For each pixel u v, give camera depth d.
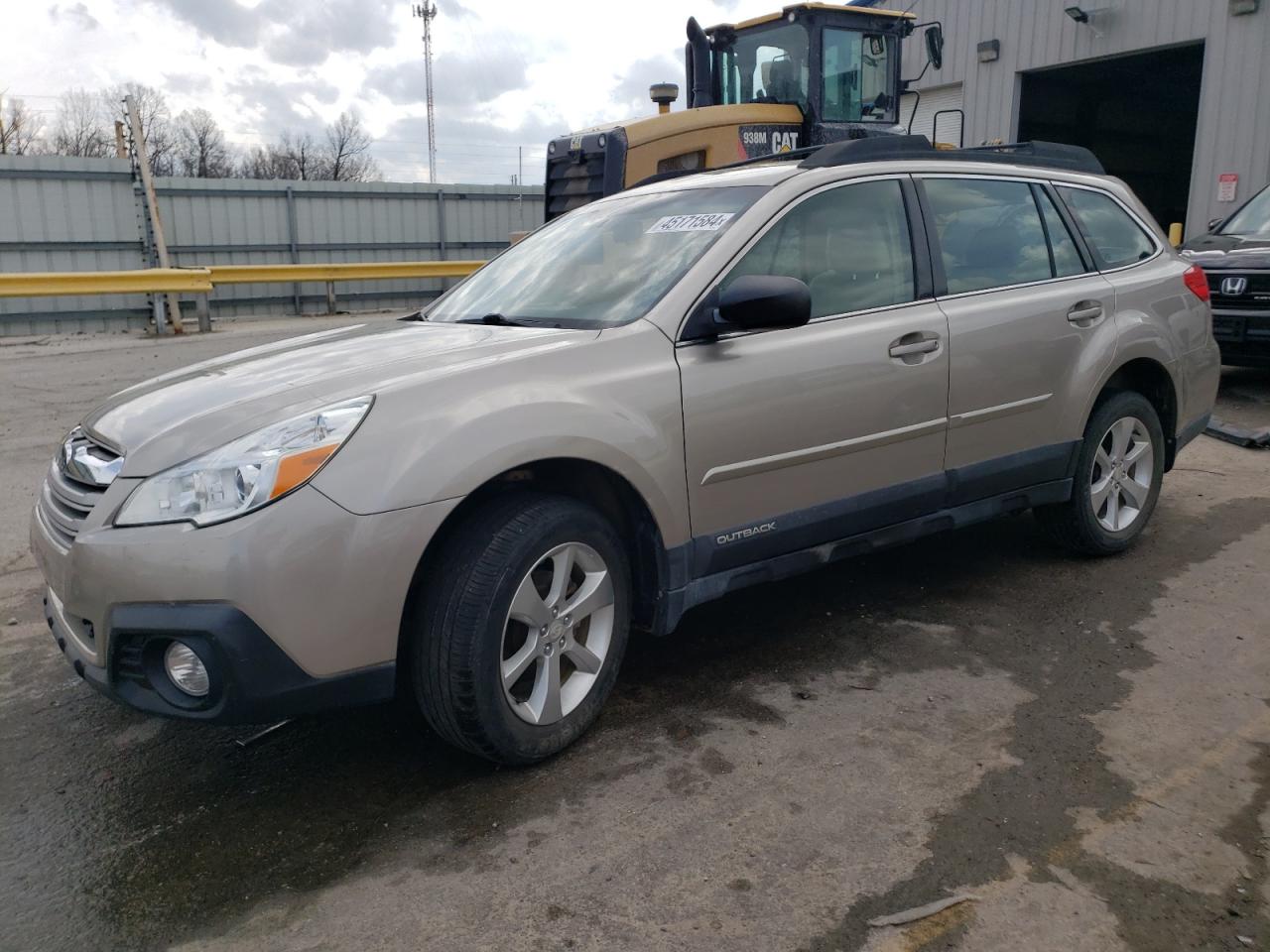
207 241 19.05
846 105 9.96
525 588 2.88
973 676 3.56
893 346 3.70
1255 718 3.21
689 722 3.29
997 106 18.05
